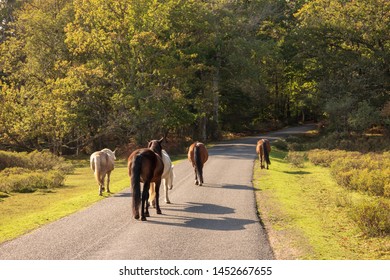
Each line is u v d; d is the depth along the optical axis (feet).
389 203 36.73
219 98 170.50
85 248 26.71
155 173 34.91
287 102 241.96
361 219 33.45
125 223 33.14
